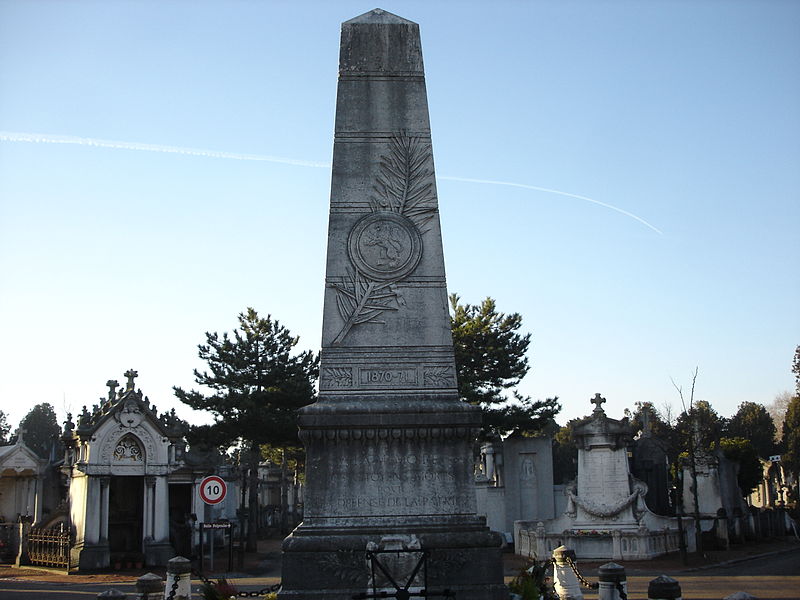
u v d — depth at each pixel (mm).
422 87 19062
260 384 46188
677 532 41438
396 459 16922
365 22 19344
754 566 36781
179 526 41562
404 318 17781
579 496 42500
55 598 26969
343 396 17328
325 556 16219
